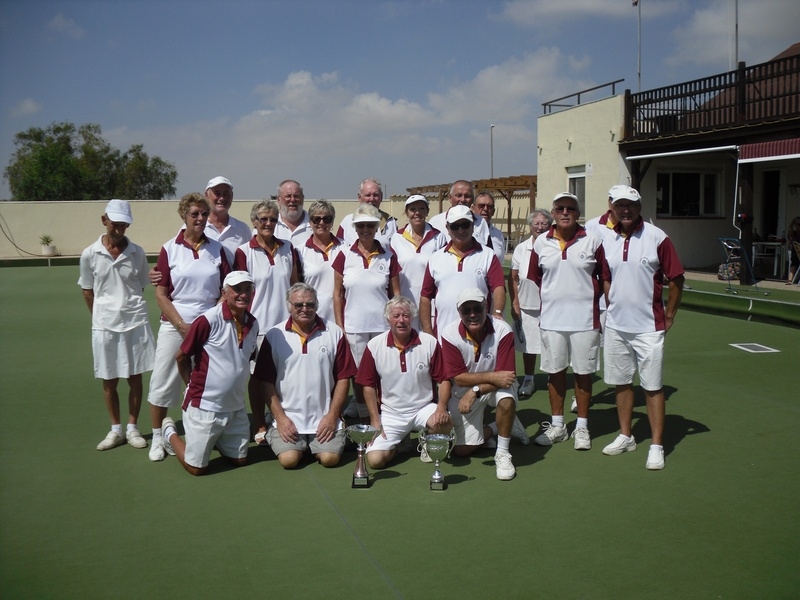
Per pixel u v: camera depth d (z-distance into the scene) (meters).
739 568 3.40
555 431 5.37
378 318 5.56
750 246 13.30
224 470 4.85
